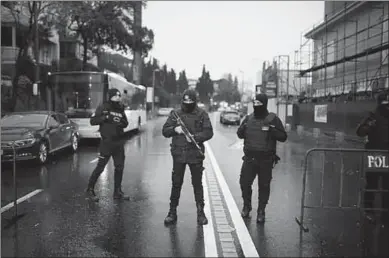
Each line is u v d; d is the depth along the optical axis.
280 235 5.21
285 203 6.93
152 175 9.50
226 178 9.32
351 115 16.89
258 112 5.68
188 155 5.50
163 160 12.05
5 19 25.95
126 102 20.58
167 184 8.43
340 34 25.12
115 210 6.35
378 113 6.06
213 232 5.29
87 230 5.35
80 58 42.34
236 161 12.19
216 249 4.69
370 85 19.02
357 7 21.45
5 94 22.61
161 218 5.92
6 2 20.86
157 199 7.10
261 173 5.71
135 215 6.07
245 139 5.78
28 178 9.07
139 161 11.83
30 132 10.53
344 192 7.84
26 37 22.62
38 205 6.66
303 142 18.56
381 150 5.75
